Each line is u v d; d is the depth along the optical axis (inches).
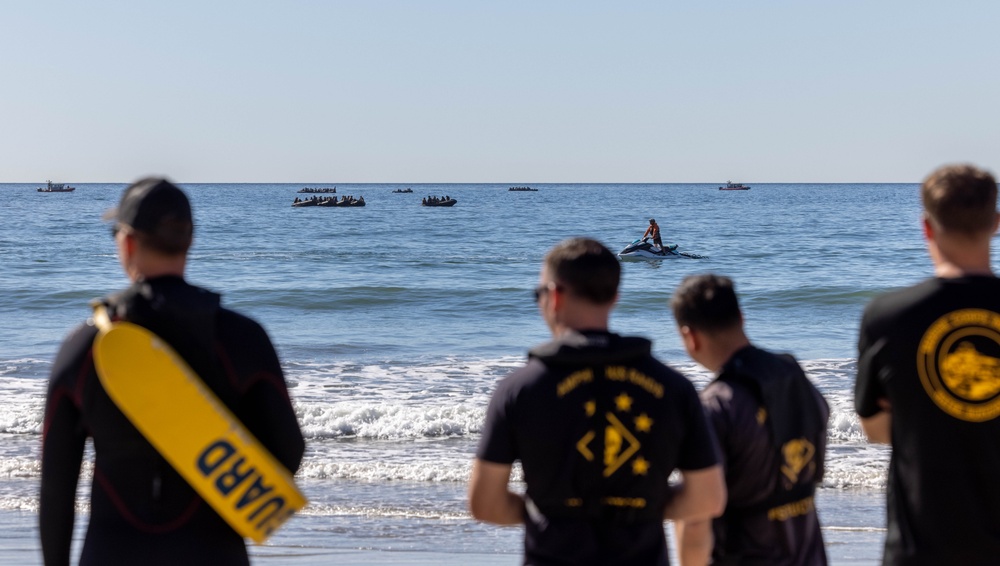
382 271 2171.5
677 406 157.3
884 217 5300.2
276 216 5669.3
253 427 158.6
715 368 199.9
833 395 754.2
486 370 916.6
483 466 158.7
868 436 184.4
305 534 407.8
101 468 153.1
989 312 164.4
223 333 154.5
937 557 164.1
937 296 167.0
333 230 4077.3
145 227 150.9
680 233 3759.8
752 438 185.9
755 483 187.9
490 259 2516.0
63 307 1492.4
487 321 1366.9
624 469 154.3
